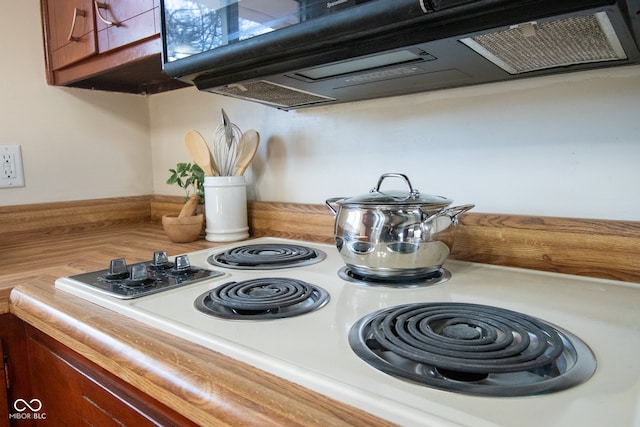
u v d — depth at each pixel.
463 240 0.88
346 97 1.00
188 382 0.45
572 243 0.76
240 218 1.20
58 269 0.89
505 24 0.52
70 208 1.43
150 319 0.58
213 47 0.78
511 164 0.84
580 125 0.76
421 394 0.37
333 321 0.56
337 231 0.79
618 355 0.45
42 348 0.78
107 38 1.13
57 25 1.31
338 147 1.10
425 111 0.94
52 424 0.77
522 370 0.40
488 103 0.85
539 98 0.80
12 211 1.32
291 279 0.75
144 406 0.54
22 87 1.33
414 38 0.58
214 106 1.40
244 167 1.22
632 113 0.71
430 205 0.73
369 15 0.56
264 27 0.69
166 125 1.59
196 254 1.01
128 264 0.91
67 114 1.44
